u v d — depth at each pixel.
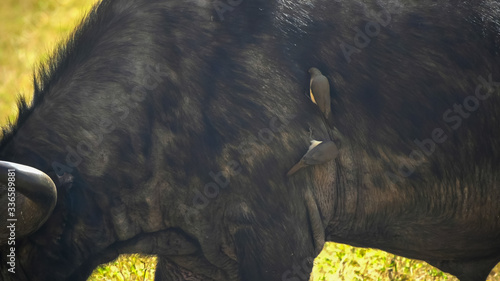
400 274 21.05
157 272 18.81
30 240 15.34
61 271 15.74
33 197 13.59
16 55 39.25
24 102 16.03
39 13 44.50
